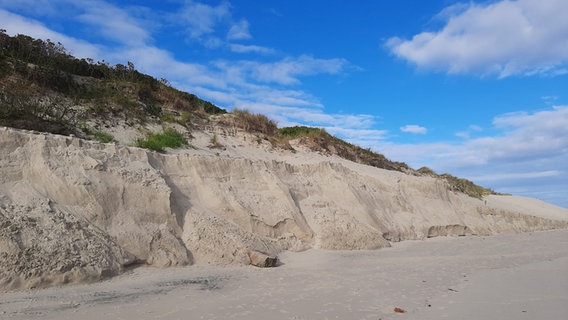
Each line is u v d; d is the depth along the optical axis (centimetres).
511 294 916
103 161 1227
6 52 1773
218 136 2016
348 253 1468
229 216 1394
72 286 873
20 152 1104
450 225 2147
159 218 1194
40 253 880
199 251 1173
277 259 1259
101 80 2012
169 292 873
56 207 1023
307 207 1662
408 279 1077
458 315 757
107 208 1111
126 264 1017
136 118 1816
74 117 1630
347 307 801
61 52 2011
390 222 1895
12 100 1444
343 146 2639
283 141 2250
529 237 2231
